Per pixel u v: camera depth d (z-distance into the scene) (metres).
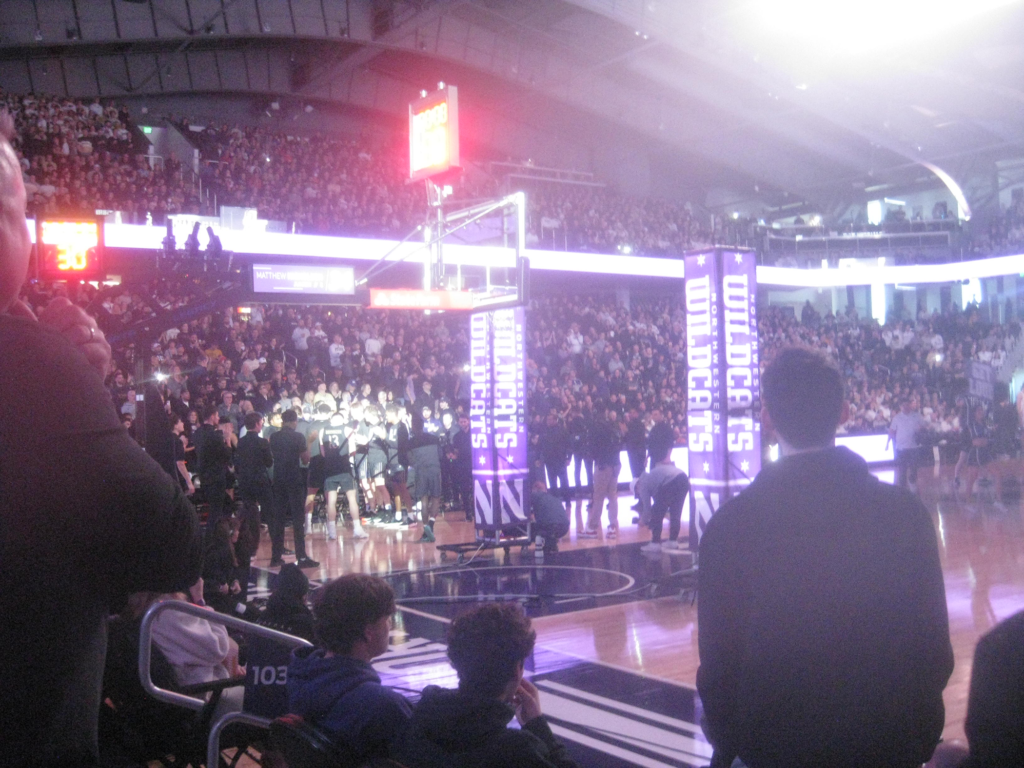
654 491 10.96
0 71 23.09
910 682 1.79
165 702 3.51
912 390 22.64
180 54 25.44
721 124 33.03
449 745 2.20
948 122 30.75
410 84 30.03
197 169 21.45
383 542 12.34
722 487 8.10
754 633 1.83
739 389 8.12
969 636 6.72
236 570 7.13
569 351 21.06
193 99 27.27
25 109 19.34
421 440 12.25
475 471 11.05
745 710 1.84
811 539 1.82
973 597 7.97
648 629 7.25
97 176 17.86
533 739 2.22
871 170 34.78
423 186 24.59
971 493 15.38
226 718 2.96
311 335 18.06
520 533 11.18
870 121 30.48
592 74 30.03
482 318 10.89
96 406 1.06
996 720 1.13
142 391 8.26
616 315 24.36
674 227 28.70
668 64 29.16
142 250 17.27
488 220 22.22
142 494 1.06
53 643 0.99
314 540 12.75
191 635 3.68
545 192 30.44
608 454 12.54
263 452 10.27
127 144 20.34
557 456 14.80
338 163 24.92
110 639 3.58
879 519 1.82
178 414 12.89
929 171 33.97
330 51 26.56
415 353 18.80
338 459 12.58
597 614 7.82
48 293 12.54
